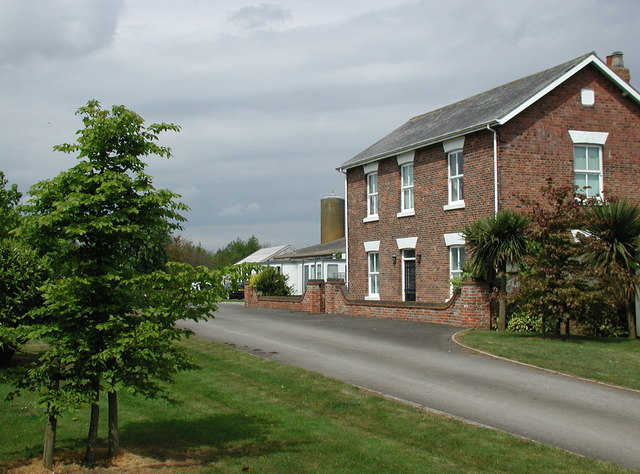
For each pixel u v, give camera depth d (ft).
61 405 22.67
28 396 36.40
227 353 50.06
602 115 73.87
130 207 24.11
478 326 62.59
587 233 57.98
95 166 24.30
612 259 53.62
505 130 69.56
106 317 23.98
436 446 26.71
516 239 57.67
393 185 86.69
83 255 24.49
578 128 72.69
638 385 38.32
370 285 92.63
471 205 72.69
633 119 75.31
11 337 23.15
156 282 24.11
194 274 24.14
